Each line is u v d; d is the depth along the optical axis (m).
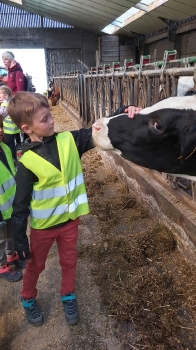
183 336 1.90
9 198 2.22
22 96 1.55
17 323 2.05
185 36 12.45
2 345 1.90
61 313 2.10
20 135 5.50
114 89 4.39
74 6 15.05
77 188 1.82
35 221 1.75
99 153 5.26
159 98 2.92
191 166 1.69
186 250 2.48
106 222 3.14
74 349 1.85
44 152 1.64
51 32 20.69
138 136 1.72
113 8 13.32
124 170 3.90
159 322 1.97
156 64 2.99
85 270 2.48
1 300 2.24
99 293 2.25
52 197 1.70
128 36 18.77
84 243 2.83
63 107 12.02
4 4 19.61
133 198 3.54
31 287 1.95
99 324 2.01
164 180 2.96
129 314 2.04
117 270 2.44
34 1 16.52
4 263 2.39
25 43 20.62
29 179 1.65
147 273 2.36
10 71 4.83
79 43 21.14
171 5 10.73
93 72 6.22
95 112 5.77
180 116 1.57
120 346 1.85
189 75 2.28
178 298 2.17
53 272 2.47
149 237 2.75
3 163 2.20
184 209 2.53
